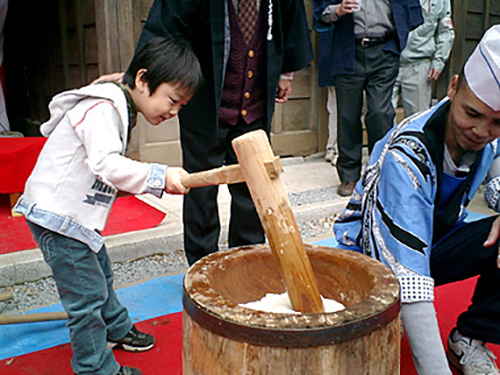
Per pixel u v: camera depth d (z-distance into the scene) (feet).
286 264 4.01
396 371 3.92
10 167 11.54
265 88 8.46
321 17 12.94
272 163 3.88
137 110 5.94
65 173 5.63
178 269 10.00
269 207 3.93
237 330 3.42
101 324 6.03
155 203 12.84
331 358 3.39
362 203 5.74
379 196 5.08
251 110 8.47
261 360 3.39
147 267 10.03
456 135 4.96
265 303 4.67
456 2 18.83
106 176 5.24
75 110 5.53
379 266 4.45
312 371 3.38
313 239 11.58
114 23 13.98
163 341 7.26
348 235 6.25
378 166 5.44
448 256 6.18
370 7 12.66
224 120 8.38
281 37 8.25
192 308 3.74
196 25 7.89
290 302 4.54
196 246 8.87
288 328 3.33
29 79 23.65
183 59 5.73
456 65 19.44
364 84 13.29
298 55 8.78
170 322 7.80
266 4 7.97
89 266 5.86
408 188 4.87
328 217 12.93
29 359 6.80
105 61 14.17
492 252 5.95
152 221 11.51
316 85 17.79
